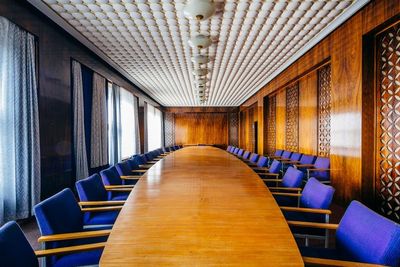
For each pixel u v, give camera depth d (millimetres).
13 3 2650
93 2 2889
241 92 8500
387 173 2918
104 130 5289
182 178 2791
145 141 9195
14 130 2703
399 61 2775
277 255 1077
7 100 2627
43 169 3129
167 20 3305
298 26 3525
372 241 1228
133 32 3658
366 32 3010
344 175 3479
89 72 4660
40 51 3092
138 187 2348
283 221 1469
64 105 3611
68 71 3732
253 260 1035
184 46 4191
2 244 1074
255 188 2297
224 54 4590
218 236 1265
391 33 2875
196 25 3428
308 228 1925
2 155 2576
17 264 1111
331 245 2443
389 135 2900
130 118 7480
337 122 3660
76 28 3539
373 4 2883
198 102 10875
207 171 3277
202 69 5285
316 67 4570
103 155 5234
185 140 12859
